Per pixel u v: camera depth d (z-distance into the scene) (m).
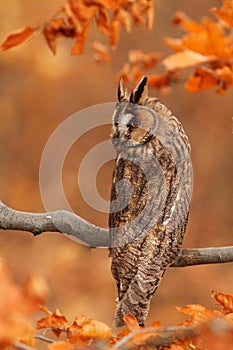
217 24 8.09
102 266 18.80
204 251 8.07
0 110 22.95
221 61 7.94
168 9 18.16
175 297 17.91
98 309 18.08
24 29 7.49
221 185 20.62
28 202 21.75
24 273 18.25
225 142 21.14
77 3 7.64
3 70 22.73
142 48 21.23
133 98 8.77
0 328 4.82
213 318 6.33
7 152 22.66
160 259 7.82
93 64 22.25
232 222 20.02
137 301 7.65
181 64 7.89
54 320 6.39
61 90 22.73
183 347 6.08
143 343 5.95
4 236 18.92
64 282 18.38
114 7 7.71
